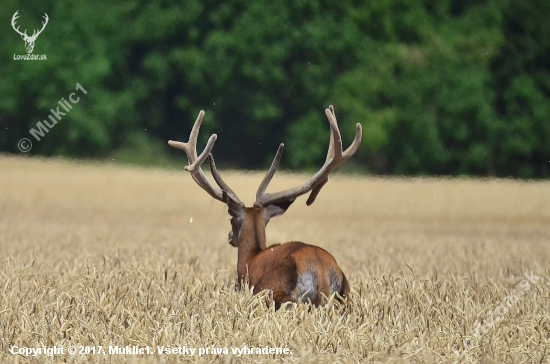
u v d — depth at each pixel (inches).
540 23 4749.0
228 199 1037.2
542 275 1305.4
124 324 893.2
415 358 776.9
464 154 4534.9
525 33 4749.0
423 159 4490.7
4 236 1900.8
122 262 1358.3
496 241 1988.2
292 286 935.7
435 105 4559.5
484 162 4522.6
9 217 2460.6
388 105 4522.6
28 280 1139.3
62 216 2527.1
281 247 986.1
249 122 4350.4
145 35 4288.9
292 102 4439.0
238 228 1038.4
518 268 1459.2
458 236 2143.2
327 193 3230.8
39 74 4119.1
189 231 2107.5
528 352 799.1
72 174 3380.9
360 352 793.6
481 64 4658.0
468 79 4576.8
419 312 975.0
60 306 927.0
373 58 4552.2
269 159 4323.3
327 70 4483.3
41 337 838.5
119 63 4261.8
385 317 932.0
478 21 4758.9
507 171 4594.0
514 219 2684.5
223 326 848.9
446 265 1504.7
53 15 4244.6
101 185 3161.9
